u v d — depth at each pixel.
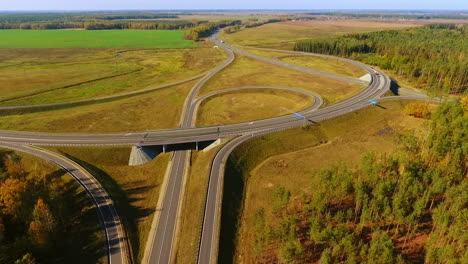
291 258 70.62
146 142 130.12
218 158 118.62
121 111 168.12
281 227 77.88
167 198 104.06
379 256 65.88
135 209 99.56
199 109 172.25
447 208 81.81
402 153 108.12
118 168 120.81
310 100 179.50
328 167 117.56
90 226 88.88
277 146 133.00
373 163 99.31
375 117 160.38
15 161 111.50
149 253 82.50
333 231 72.00
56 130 142.12
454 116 127.44
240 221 92.75
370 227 82.62
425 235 79.81
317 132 144.00
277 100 186.25
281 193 87.94
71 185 103.94
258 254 75.56
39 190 90.56
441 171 90.25
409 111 160.75
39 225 76.19
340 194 87.44
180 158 126.88
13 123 149.62
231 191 104.31
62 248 82.06
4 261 71.00
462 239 67.25
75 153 123.12
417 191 82.19
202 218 90.69
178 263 79.12
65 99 187.50
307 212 91.31
